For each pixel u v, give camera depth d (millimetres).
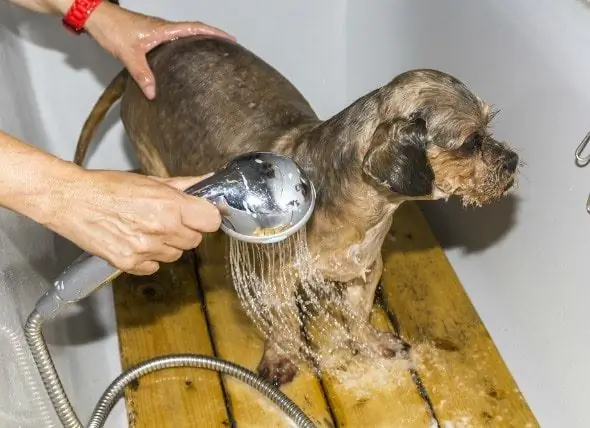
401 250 1817
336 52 2061
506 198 1552
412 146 1188
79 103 1948
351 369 1570
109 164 2041
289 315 1521
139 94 1648
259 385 1486
